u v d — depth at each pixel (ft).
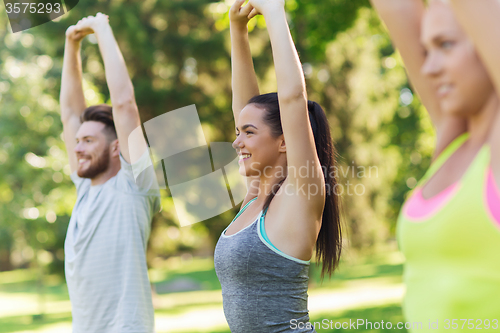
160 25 46.62
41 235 39.42
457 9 3.83
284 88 6.84
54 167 38.04
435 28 4.12
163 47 45.75
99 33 10.67
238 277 7.11
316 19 28.91
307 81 43.91
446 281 4.12
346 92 45.68
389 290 42.14
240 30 8.51
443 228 4.13
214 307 42.47
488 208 3.92
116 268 10.02
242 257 7.05
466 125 4.56
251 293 7.05
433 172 4.56
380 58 49.26
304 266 7.16
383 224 55.57
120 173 10.46
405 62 5.02
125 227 10.11
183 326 32.30
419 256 4.37
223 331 28.71
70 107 11.71
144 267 10.18
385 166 50.67
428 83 4.89
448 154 4.51
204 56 46.24
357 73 46.16
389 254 86.79
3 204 38.37
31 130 38.04
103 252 10.07
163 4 45.70
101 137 10.74
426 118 49.78
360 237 47.39
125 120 10.26
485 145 4.07
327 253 8.06
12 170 37.47
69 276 10.39
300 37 32.14
